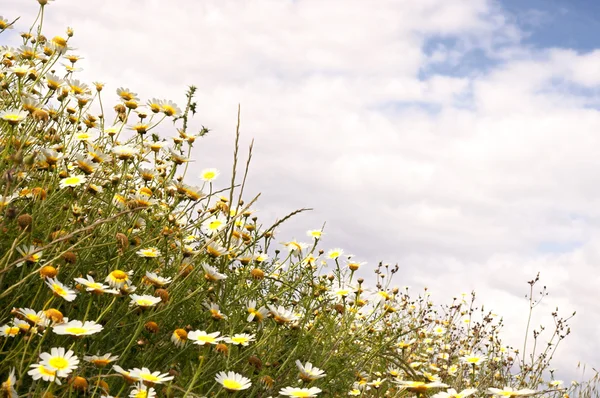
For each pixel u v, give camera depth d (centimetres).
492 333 306
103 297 147
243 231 183
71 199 154
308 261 190
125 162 166
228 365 142
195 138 192
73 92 181
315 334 179
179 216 175
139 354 141
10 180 129
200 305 158
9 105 188
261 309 152
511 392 129
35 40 205
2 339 131
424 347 279
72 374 120
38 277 139
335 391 168
